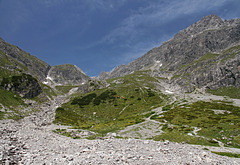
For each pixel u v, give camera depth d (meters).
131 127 75.62
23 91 130.00
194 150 29.97
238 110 97.75
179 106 129.75
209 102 134.38
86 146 28.14
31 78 154.88
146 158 20.88
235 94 179.38
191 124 74.56
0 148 18.88
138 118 108.50
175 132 60.22
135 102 165.25
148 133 60.94
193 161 21.58
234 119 71.94
